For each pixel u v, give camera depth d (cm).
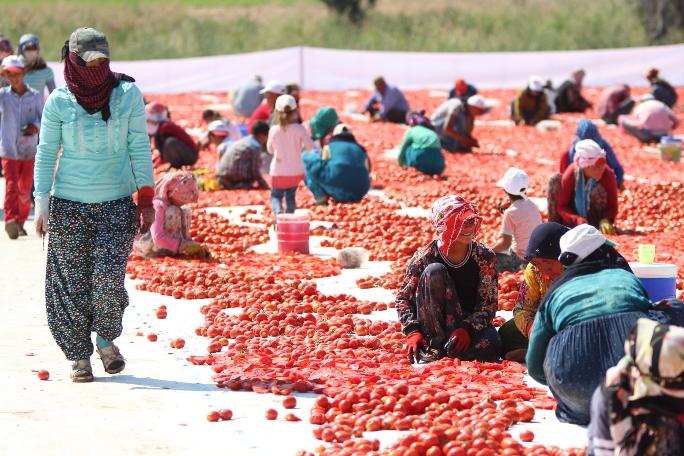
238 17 16325
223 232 4566
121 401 2283
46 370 2516
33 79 5275
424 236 4416
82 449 1989
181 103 10419
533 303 2420
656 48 11200
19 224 4484
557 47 15238
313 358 2591
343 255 3909
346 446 1958
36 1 16175
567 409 2075
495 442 1914
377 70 11481
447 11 16650
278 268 3831
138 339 2848
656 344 1489
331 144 5372
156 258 3972
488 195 5631
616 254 2061
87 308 2403
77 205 2364
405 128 8875
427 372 2445
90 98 2345
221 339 2762
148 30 15425
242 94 8850
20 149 4366
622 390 1539
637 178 6312
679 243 4256
